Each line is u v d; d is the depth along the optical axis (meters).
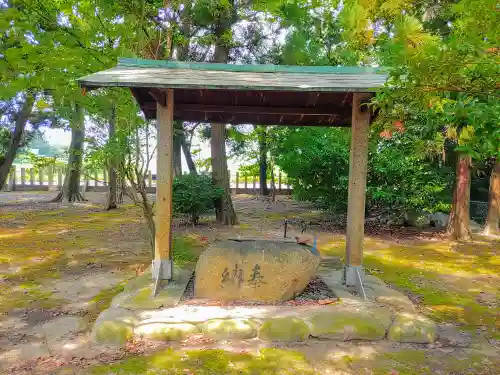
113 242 8.62
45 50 5.55
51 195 18.11
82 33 5.79
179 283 5.18
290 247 4.97
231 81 4.48
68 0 6.00
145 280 5.27
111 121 6.47
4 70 5.47
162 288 4.96
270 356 3.65
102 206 14.54
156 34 7.82
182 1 7.45
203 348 3.79
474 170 10.92
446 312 4.95
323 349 3.82
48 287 5.61
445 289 5.89
